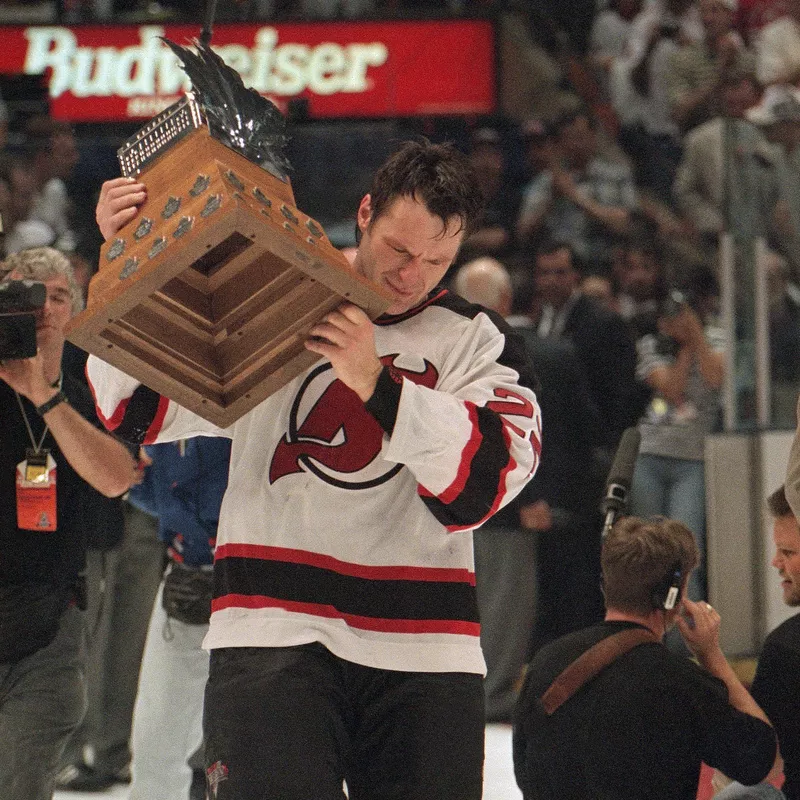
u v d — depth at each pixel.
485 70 24.36
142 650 15.75
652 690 9.69
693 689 9.70
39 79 23.95
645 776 9.65
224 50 23.97
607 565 10.23
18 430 10.12
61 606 10.04
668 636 16.75
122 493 10.31
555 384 19.25
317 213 22.33
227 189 6.09
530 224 26.12
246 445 7.29
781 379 18.61
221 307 6.74
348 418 7.12
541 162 26.52
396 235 6.93
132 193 6.77
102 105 24.00
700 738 9.65
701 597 18.64
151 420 7.35
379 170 7.09
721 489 18.09
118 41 23.95
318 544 7.12
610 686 9.79
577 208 26.25
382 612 7.12
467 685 7.17
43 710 9.91
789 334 18.61
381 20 24.09
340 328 6.44
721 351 21.34
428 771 7.02
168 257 6.07
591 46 28.86
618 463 10.82
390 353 7.20
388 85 24.14
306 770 6.84
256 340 6.71
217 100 6.78
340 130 22.50
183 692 12.02
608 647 9.93
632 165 27.05
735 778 9.72
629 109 28.31
